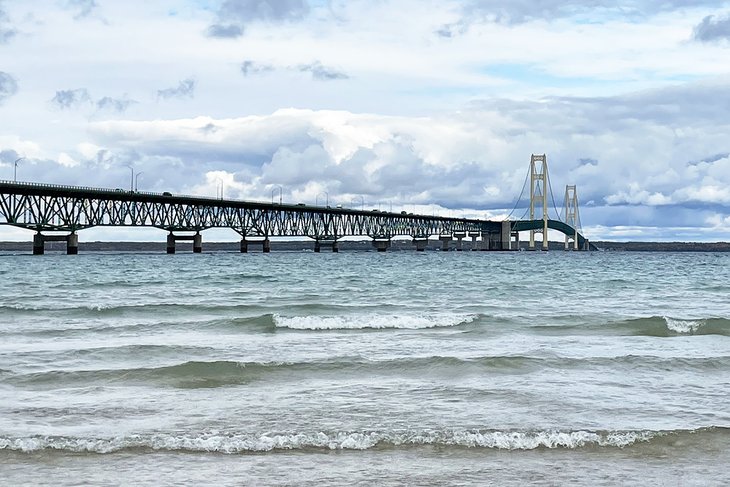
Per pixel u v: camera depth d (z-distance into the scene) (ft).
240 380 60.54
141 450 41.45
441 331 94.32
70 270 294.66
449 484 36.47
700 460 40.32
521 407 51.44
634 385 58.65
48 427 46.21
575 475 37.91
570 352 75.31
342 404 52.37
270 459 40.19
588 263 443.73
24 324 101.86
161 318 111.24
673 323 96.84
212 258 521.65
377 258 560.20
